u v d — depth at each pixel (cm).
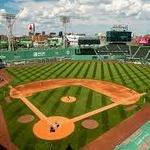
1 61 9606
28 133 3538
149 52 11494
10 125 3812
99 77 7038
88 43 12938
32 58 10681
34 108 4481
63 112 4269
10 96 5216
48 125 3778
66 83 6316
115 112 4275
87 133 3516
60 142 3281
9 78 7019
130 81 6531
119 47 12762
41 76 7231
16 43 15462
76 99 4956
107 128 3669
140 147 3108
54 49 11606
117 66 9088
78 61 10638
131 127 3706
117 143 3244
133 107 4519
